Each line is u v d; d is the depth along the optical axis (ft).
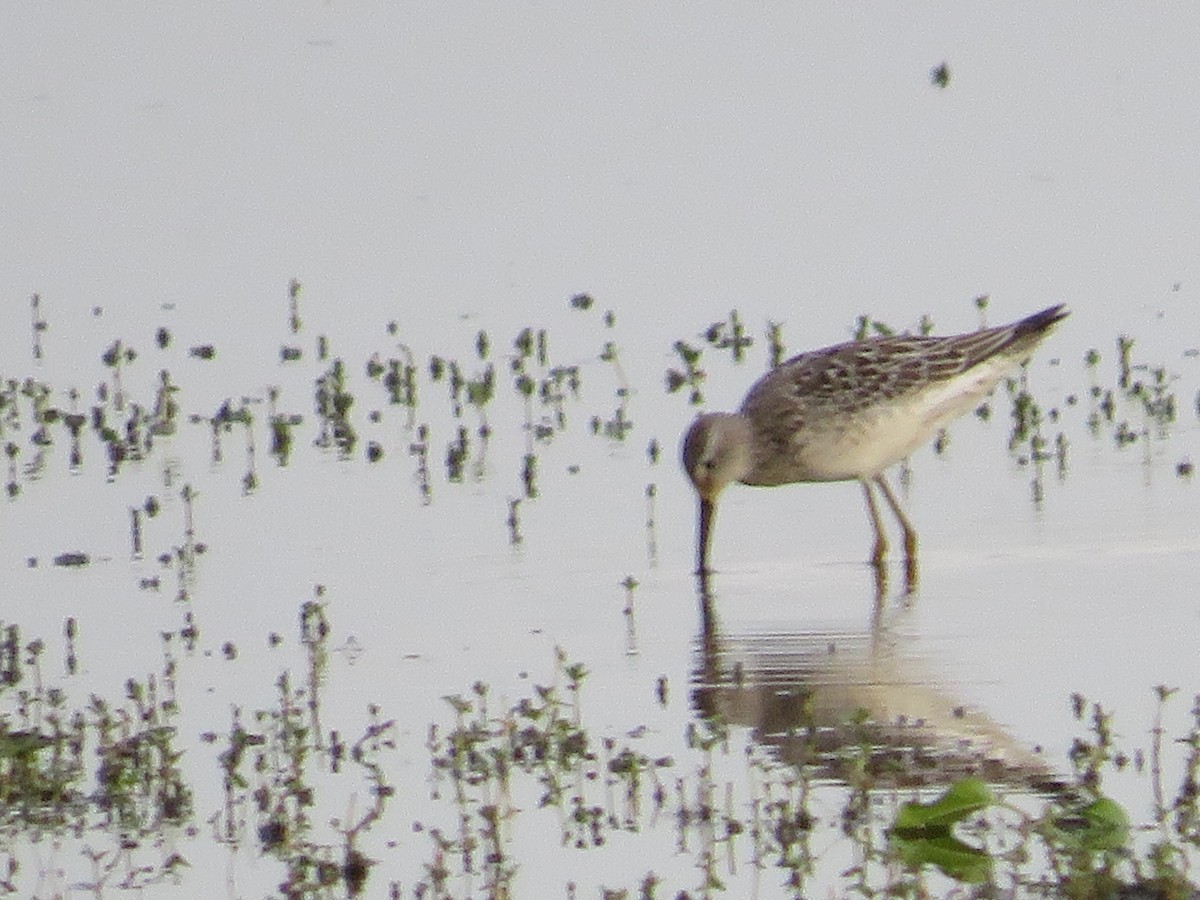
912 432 53.88
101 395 64.28
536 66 91.15
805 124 84.64
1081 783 35.65
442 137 84.94
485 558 51.75
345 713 41.47
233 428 62.69
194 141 84.33
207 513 55.88
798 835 34.96
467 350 67.82
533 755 38.91
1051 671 41.93
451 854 34.99
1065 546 50.78
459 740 38.47
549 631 46.16
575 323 69.36
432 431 62.13
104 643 46.11
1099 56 89.35
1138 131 82.02
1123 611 45.57
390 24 94.94
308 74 90.12
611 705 41.22
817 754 38.22
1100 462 57.77
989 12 94.63
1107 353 65.05
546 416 62.64
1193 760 35.73
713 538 53.31
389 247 75.97
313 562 51.75
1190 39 90.43
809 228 75.56
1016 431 59.62
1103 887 32.17
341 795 37.63
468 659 44.37
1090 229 73.87
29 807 37.83
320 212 78.84
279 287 73.20
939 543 52.03
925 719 39.58
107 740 39.60
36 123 85.40
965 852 34.04
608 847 35.04
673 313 69.51
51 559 52.49
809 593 48.37
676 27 94.58
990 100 85.81
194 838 36.27
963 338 54.75
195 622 47.47
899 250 73.20
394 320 70.23
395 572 50.85
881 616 46.26
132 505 56.70
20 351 68.49
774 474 53.62
